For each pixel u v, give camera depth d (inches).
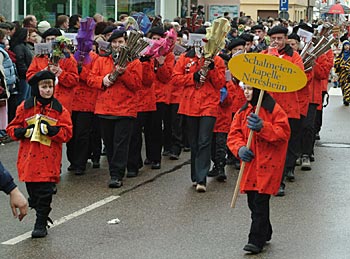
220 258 392.2
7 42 754.8
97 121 624.7
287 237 431.8
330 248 412.5
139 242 419.2
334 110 1087.0
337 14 2050.9
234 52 610.2
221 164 589.3
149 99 605.3
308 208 501.0
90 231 440.5
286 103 557.3
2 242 417.4
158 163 639.1
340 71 1131.3
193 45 540.4
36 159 421.1
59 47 546.0
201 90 540.4
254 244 400.5
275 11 2581.2
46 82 424.8
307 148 642.8
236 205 506.6
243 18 1210.0
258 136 389.7
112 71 548.7
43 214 427.2
